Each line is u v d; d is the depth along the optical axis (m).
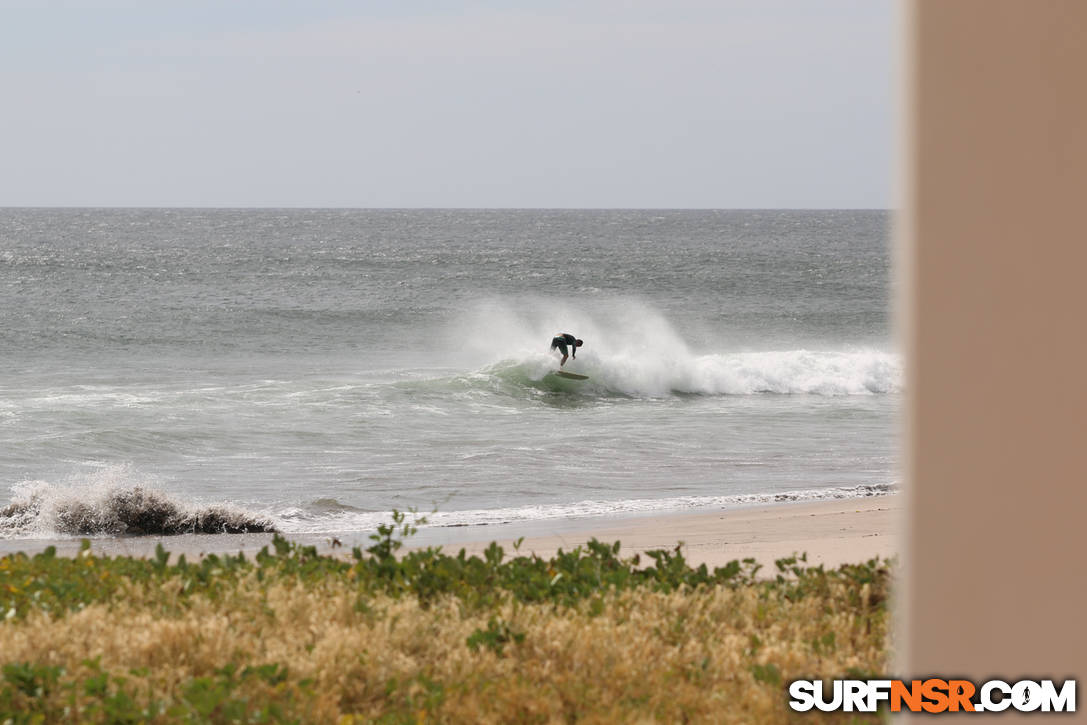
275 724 15.33
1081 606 5.64
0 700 15.80
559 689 17.06
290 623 20.31
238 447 66.69
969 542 5.75
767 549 35.56
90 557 26.16
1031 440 5.59
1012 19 5.42
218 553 39.75
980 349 5.61
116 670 16.91
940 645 5.88
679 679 17.88
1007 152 5.48
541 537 41.12
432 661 18.53
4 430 69.12
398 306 178.88
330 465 61.59
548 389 94.00
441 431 74.38
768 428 78.12
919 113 5.66
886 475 60.06
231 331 142.12
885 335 153.75
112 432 68.44
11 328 137.00
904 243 5.79
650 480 58.31
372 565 25.00
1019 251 5.49
